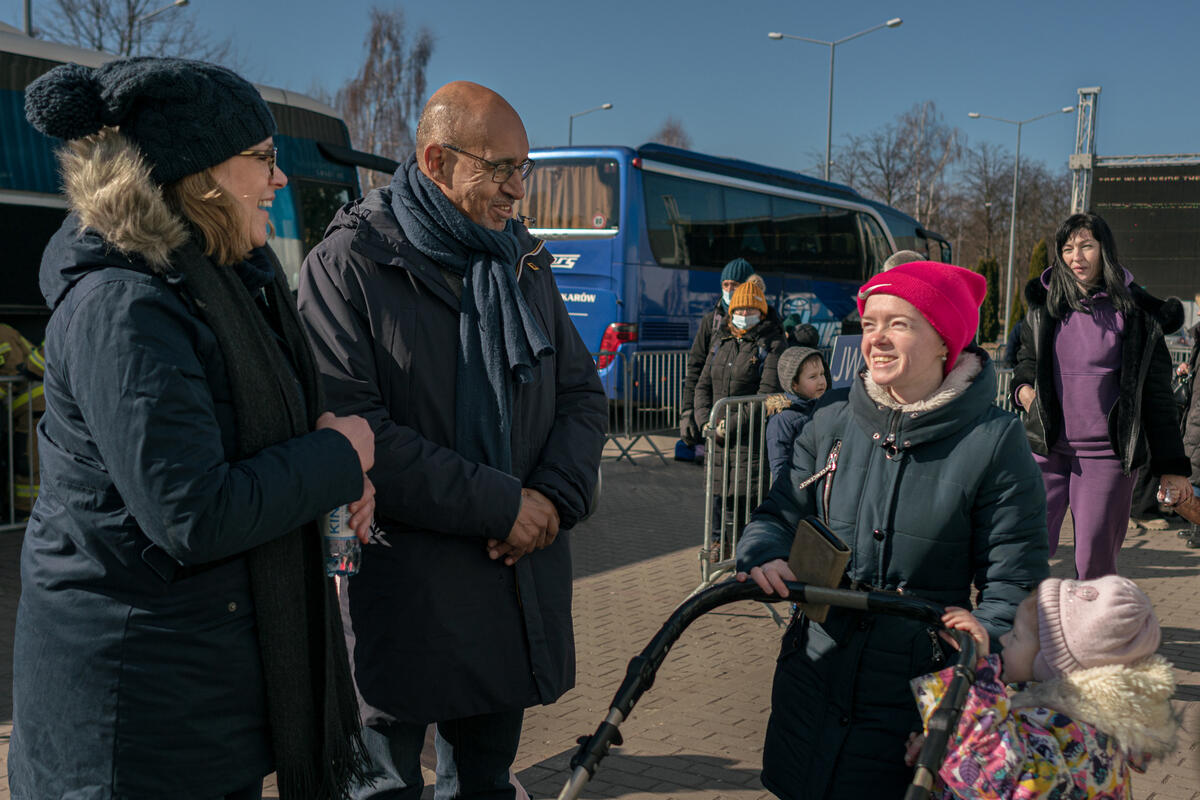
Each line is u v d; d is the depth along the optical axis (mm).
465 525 2566
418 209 2705
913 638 2355
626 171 13539
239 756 2014
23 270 8766
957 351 2428
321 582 2168
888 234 19688
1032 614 2092
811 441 2648
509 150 2699
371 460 2180
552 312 2984
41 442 1978
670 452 12695
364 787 2781
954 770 1962
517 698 2719
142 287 1865
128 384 1814
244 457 1999
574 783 1873
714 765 3900
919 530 2408
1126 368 4582
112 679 1895
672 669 5023
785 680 2537
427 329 2666
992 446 2367
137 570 1898
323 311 2619
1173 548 8008
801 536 2324
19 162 8711
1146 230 30000
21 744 1971
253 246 2100
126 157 1884
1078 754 1967
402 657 2637
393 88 48625
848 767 2354
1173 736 2014
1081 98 30625
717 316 8312
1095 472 4707
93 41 27344
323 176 12039
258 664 2033
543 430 2881
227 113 1966
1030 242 59344
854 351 6527
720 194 15203
